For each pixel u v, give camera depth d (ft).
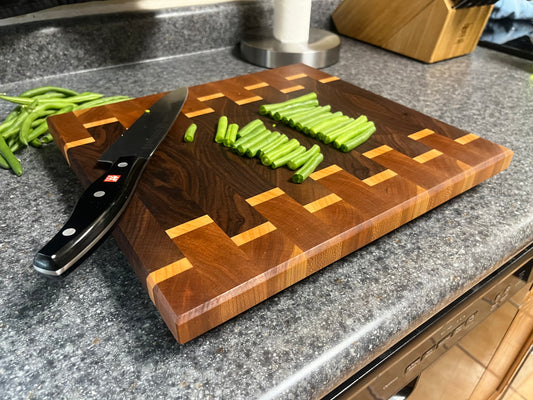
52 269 1.38
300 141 2.22
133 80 3.45
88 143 2.18
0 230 1.92
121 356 1.44
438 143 2.22
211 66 3.75
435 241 1.91
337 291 1.67
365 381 1.69
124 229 1.63
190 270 1.48
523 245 2.05
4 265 1.75
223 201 1.80
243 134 2.20
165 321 1.43
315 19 4.45
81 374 1.38
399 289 1.69
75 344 1.47
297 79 2.93
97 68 3.60
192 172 1.98
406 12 3.85
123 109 2.52
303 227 1.67
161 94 2.71
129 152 2.01
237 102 2.62
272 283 1.52
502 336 2.79
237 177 1.95
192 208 1.75
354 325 1.55
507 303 2.49
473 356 2.56
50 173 2.32
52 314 1.57
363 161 2.07
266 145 2.11
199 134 2.28
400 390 2.08
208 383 1.37
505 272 2.20
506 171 2.42
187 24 3.82
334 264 1.79
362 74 3.66
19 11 2.81
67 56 3.42
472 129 2.85
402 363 1.83
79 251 1.45
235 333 1.51
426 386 2.23
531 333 3.21
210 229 1.65
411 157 2.10
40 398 1.32
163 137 2.14
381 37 4.18
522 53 4.10
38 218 2.00
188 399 1.32
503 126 2.90
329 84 2.86
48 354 1.44
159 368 1.40
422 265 1.79
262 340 1.49
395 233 1.95
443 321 1.93
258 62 3.74
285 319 1.56
